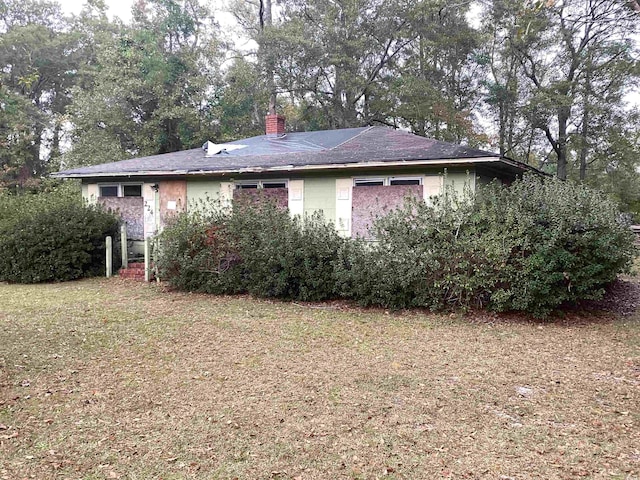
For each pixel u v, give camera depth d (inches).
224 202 507.2
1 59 1228.5
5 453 147.1
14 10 1348.4
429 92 1077.1
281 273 379.2
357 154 462.0
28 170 1210.0
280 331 291.9
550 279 304.7
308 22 1124.5
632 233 347.3
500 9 1019.9
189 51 1082.7
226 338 276.4
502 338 278.8
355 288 354.6
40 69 1328.7
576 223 308.7
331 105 1160.2
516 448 150.6
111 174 540.4
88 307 359.3
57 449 149.7
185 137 1051.9
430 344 265.7
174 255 420.8
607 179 1208.8
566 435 159.6
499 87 1158.3
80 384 204.2
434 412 177.0
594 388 202.2
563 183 384.5
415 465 140.3
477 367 227.8
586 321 319.9
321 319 323.6
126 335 281.3
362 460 143.1
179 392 195.3
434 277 335.0
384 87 1151.6
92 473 136.2
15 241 479.2
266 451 148.3
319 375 215.3
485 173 445.7
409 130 1173.7
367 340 273.1
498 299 314.5
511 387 202.8
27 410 178.1
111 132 1024.2
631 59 972.6
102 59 1032.8
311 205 477.7
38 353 245.0
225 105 1085.1
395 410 178.4
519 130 1188.5
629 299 388.5
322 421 168.7
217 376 213.9
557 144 1137.4
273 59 1066.1
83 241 500.4
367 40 1085.1
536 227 314.7
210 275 413.1
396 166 429.7
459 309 335.0
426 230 339.0
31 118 1170.6
